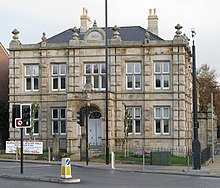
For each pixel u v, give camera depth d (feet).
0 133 175.73
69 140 150.92
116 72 160.45
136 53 160.25
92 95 150.92
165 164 123.03
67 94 152.35
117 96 159.94
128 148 157.38
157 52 159.22
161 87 159.02
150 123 157.99
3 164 123.13
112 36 168.14
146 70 159.02
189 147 169.37
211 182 83.51
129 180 84.48
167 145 156.76
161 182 81.97
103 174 96.37
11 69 166.91
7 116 177.88
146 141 157.58
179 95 157.07
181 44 157.17
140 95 159.22
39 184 75.41
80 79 161.58
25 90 166.40
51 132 163.53
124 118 154.10
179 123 156.76
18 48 166.40
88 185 75.00
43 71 164.66
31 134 151.84
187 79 169.07
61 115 163.43
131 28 177.78
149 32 173.68
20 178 84.43
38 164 124.47
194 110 106.73
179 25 158.61
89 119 160.97
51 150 160.56
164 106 158.10
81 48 161.99
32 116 152.46
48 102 164.14
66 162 81.00
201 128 188.65
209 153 163.02
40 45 165.37
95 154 143.84
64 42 172.45
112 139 155.02
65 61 163.73
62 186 72.95
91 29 162.20
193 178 91.50
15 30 167.53
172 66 158.20
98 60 160.97
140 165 121.90
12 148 144.97
